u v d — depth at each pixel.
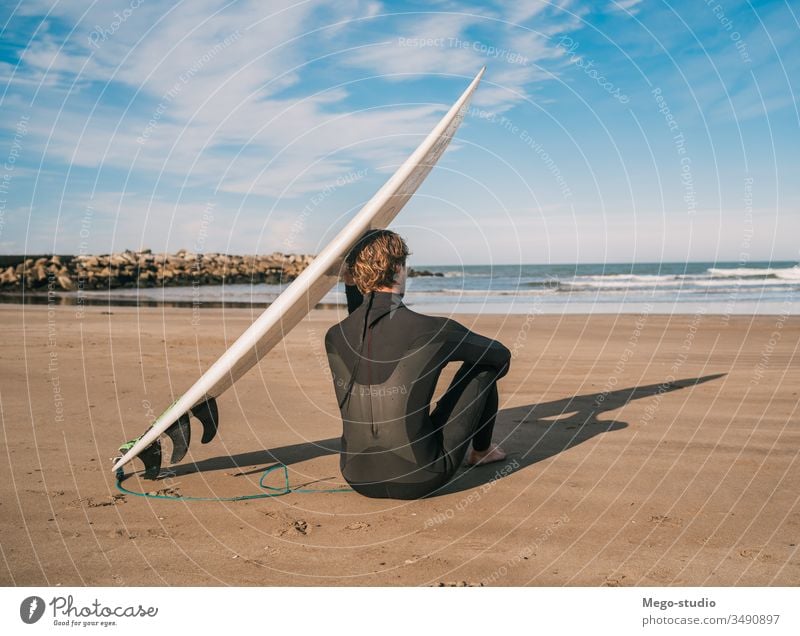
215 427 2.91
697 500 2.52
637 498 2.56
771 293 19.22
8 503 2.54
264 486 2.83
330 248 2.52
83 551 2.12
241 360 2.65
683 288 22.38
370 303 2.47
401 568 2.01
